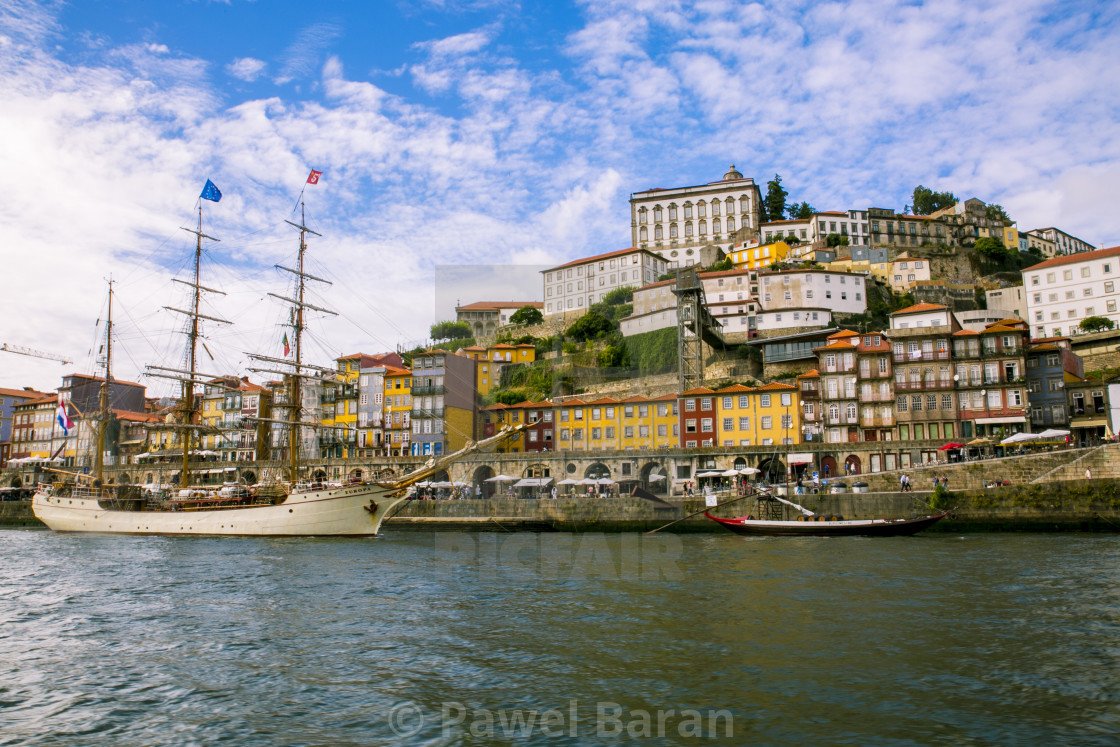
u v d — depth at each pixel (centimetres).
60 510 7556
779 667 1809
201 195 7419
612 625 2250
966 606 2555
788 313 11394
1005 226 16350
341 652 2095
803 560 3847
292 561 4359
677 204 16425
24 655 2208
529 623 2289
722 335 10169
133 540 6191
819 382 8494
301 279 7869
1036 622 2309
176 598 3131
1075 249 17688
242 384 12206
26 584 3634
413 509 6712
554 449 5488
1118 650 1978
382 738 1461
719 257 15275
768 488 5903
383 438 10638
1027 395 8006
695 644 2022
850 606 2542
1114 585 3003
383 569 3878
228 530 6444
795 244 15562
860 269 13800
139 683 1908
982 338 8200
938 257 14562
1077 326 11525
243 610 2805
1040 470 5547
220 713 1667
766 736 1402
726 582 3066
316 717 1605
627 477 5016
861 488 6072
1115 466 5322
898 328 9781
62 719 1669
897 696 1617
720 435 7394
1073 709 1552
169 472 9781
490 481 5859
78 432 12338
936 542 4800
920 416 8194
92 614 2827
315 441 10925
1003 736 1414
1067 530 5281
